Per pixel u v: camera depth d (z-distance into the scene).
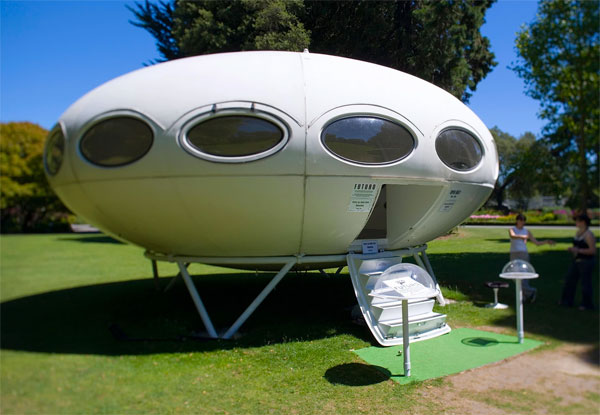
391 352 4.73
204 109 4.39
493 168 6.27
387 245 6.05
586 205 9.73
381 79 5.19
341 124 4.68
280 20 10.63
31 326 5.33
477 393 3.66
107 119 4.58
